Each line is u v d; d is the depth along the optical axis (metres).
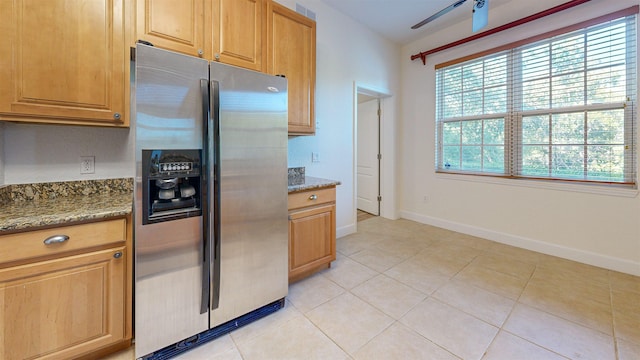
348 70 3.25
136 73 1.19
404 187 4.14
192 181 1.43
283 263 1.78
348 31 3.21
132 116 1.74
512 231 2.98
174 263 1.34
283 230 1.76
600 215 2.40
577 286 2.05
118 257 1.28
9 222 1.03
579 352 1.38
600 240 2.40
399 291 2.01
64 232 1.14
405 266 2.45
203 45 1.64
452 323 1.63
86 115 1.33
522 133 2.89
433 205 3.76
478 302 1.85
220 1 1.71
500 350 1.40
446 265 2.47
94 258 1.22
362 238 3.23
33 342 1.11
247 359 1.35
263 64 1.94
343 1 2.89
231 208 1.49
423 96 3.79
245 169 1.54
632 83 2.22
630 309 1.74
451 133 3.55
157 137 1.25
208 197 1.39
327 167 3.09
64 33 1.27
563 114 2.61
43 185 1.53
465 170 3.42
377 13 3.12
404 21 3.30
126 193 1.75
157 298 1.30
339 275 2.27
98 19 1.34
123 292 1.31
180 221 1.35
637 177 2.21
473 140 3.33
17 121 1.24
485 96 3.17
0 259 1.03
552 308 1.77
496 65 3.05
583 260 2.49
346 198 3.32
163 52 1.25
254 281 1.63
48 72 1.24
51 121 1.27
